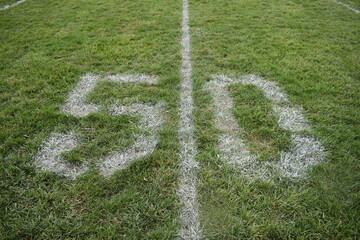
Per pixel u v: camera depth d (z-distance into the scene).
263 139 2.87
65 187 2.31
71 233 1.96
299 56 4.68
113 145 2.76
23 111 3.24
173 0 8.43
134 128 3.01
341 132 2.94
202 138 2.88
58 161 2.58
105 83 3.89
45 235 1.94
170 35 5.61
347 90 3.70
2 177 2.39
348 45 5.18
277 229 1.98
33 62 4.46
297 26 6.17
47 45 5.16
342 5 8.00
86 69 4.28
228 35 5.62
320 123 3.08
